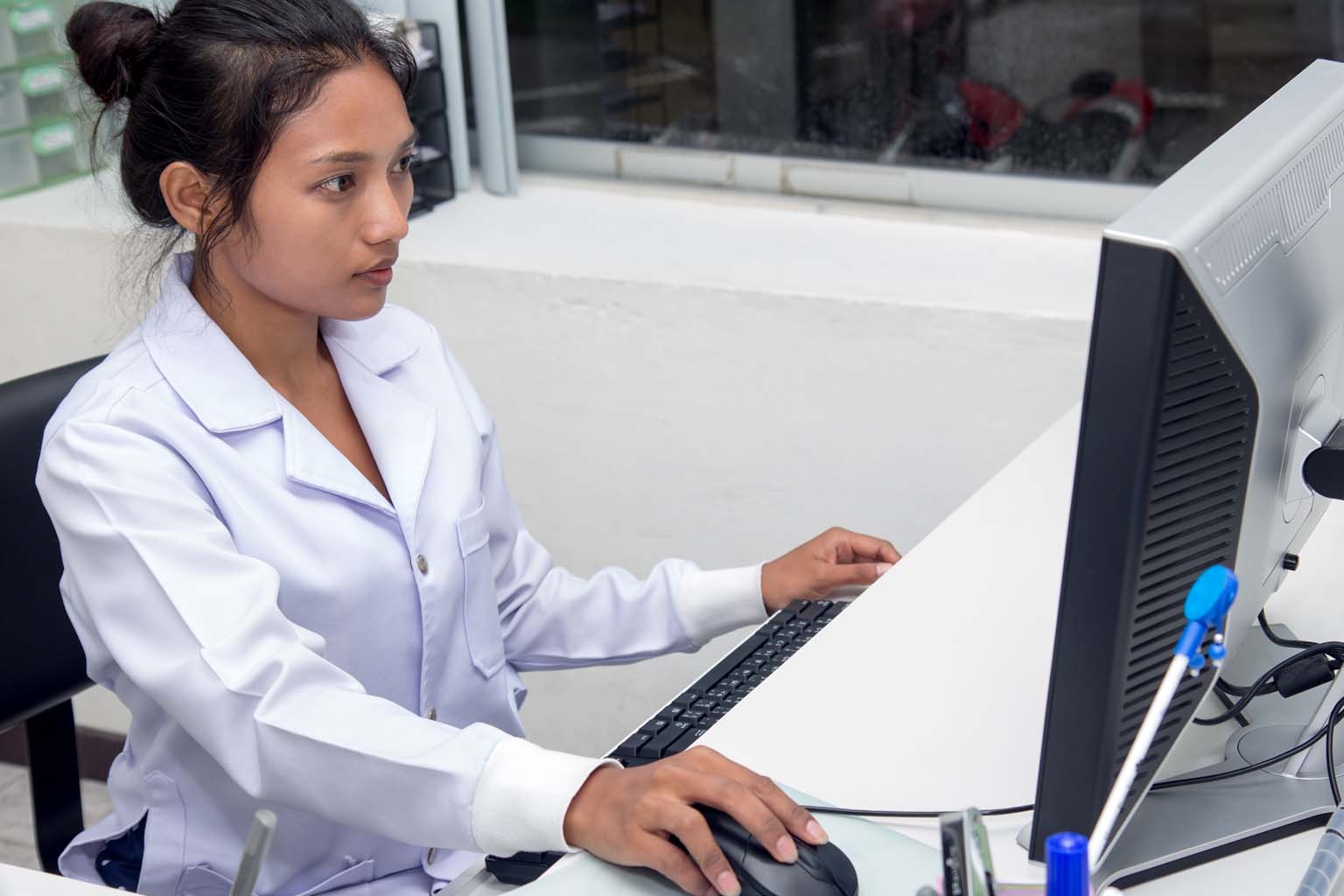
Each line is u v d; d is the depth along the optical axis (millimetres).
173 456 1031
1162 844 816
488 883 949
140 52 1034
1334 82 907
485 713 1221
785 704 1014
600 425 1951
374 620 1111
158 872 1101
